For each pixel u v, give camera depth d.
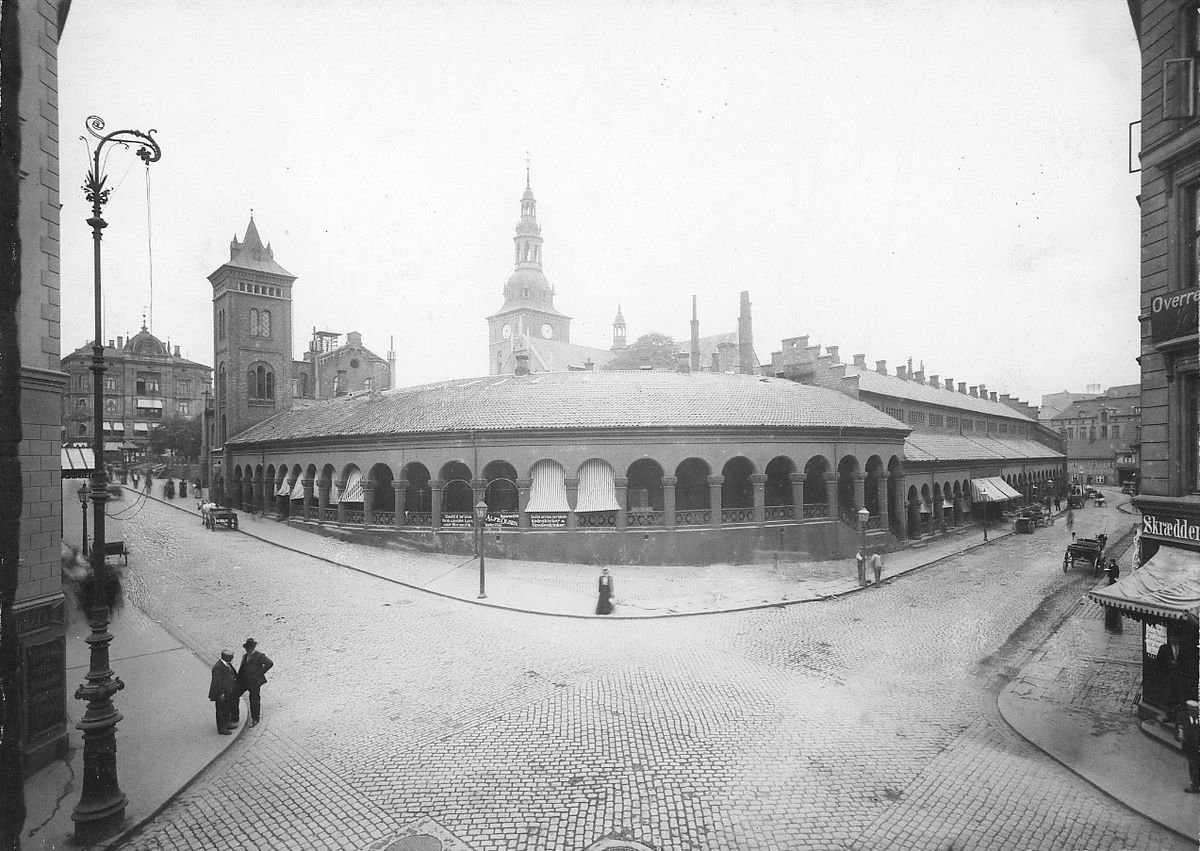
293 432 41.19
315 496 38.75
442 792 10.67
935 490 43.88
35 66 11.05
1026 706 14.21
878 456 36.34
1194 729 10.39
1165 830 9.43
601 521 30.53
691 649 18.33
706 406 32.16
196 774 11.16
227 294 51.03
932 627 20.72
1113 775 11.02
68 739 11.92
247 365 51.47
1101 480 62.12
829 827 9.62
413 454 32.53
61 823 9.81
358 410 39.91
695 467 33.56
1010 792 10.62
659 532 30.05
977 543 39.66
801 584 26.77
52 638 11.59
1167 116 12.40
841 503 39.12
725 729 13.05
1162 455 13.16
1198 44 12.31
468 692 15.02
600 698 14.66
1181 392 12.86
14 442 7.10
